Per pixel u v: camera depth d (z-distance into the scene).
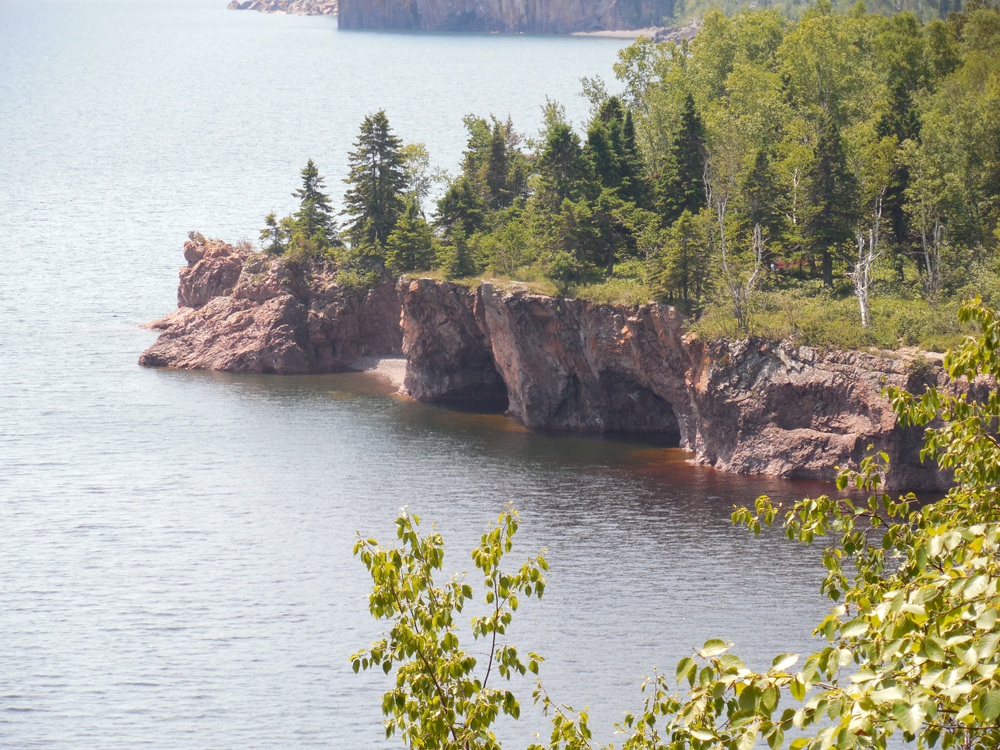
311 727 72.50
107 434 134.88
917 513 25.02
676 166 140.75
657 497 109.94
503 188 182.62
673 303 126.00
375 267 169.62
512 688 75.56
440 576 92.06
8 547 101.44
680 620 83.94
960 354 24.91
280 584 93.38
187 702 75.44
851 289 130.50
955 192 129.50
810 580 90.62
